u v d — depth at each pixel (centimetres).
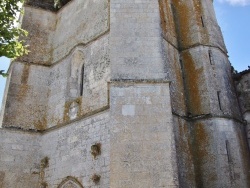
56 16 1825
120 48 1144
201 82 1369
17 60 1562
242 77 1518
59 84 1505
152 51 1140
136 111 1023
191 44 1486
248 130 1389
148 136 981
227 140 1234
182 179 1109
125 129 992
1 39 1082
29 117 1459
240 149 1270
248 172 1248
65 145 1283
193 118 1298
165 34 1438
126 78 1084
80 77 1442
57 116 1411
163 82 1074
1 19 1086
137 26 1194
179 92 1342
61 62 1571
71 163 1216
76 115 1310
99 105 1230
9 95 1465
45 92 1552
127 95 1051
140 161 942
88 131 1210
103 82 1264
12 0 1145
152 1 1260
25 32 1168
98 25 1447
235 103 1431
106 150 1105
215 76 1391
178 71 1410
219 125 1249
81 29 1553
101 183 1065
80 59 1475
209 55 1452
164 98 1045
